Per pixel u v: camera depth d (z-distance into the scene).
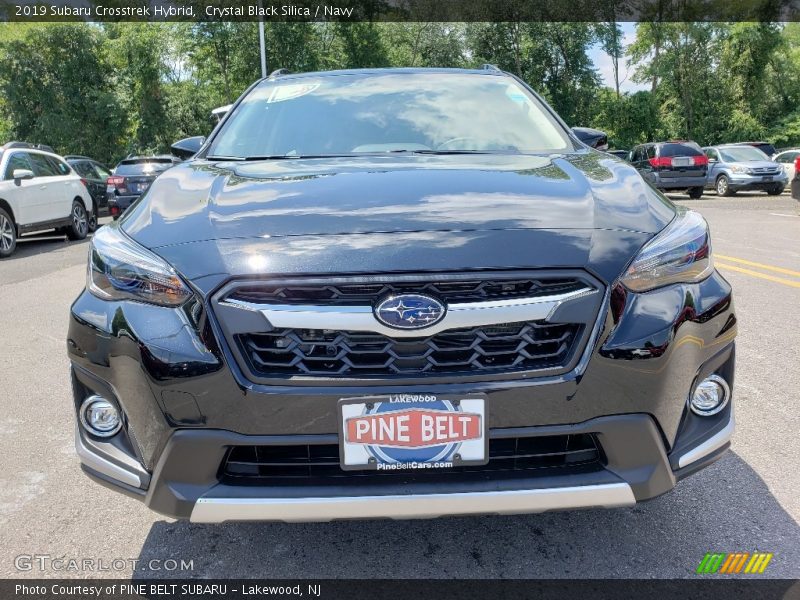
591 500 1.80
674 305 1.86
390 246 1.81
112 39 34.31
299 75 3.66
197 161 2.89
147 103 34.25
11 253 9.83
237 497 1.77
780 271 6.88
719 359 1.98
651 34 40.19
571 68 41.50
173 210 2.11
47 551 2.31
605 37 41.19
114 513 2.56
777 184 20.16
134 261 1.89
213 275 1.80
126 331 1.84
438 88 3.40
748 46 38.53
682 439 1.93
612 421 1.80
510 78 3.59
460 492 1.76
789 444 2.99
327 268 1.77
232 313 1.77
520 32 41.75
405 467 1.78
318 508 1.76
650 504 2.53
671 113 40.78
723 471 2.76
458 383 1.75
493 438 1.78
